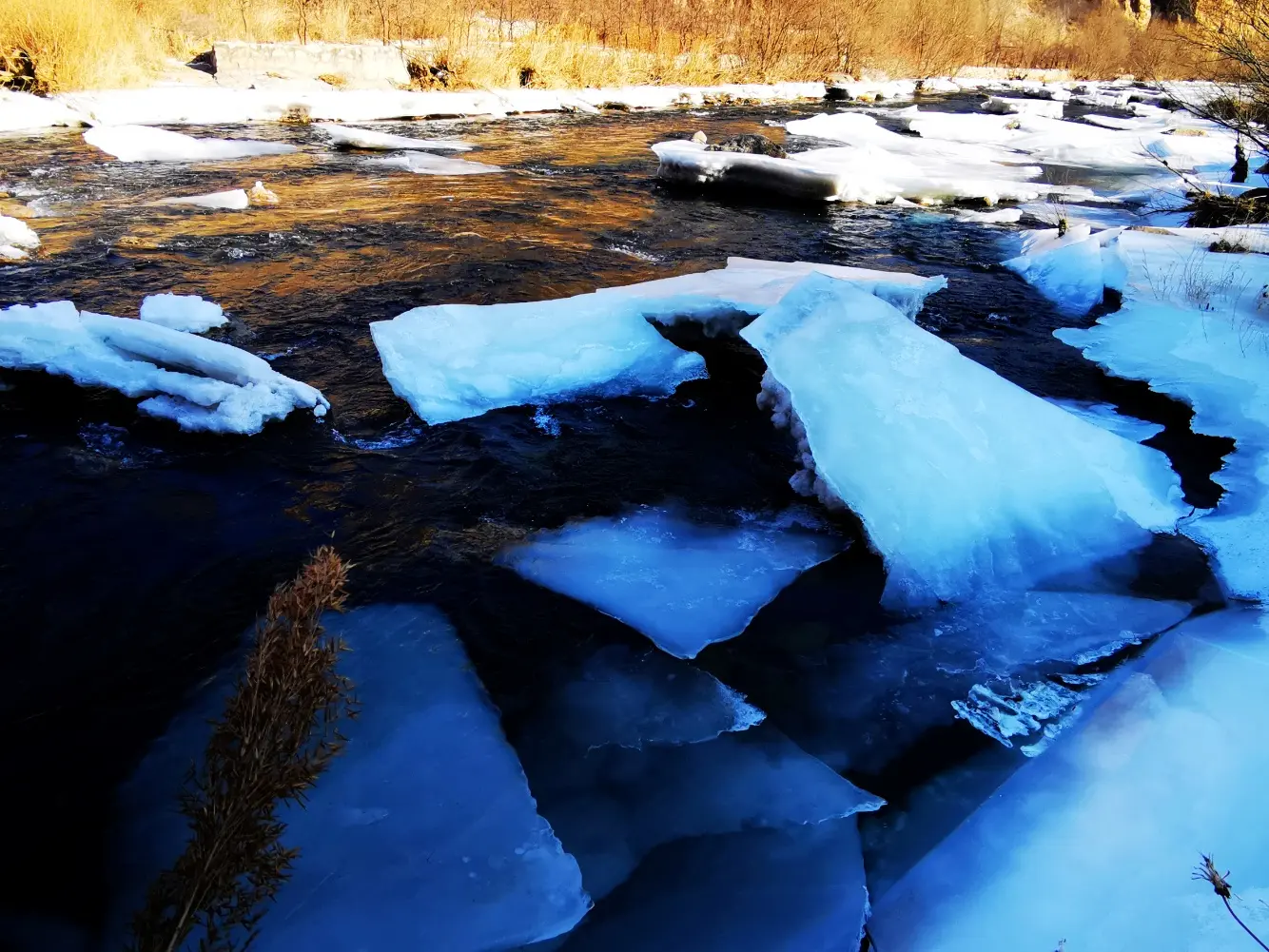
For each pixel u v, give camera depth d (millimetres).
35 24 13484
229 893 1843
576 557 3816
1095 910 2252
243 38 18203
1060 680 3141
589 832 2520
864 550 3932
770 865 2436
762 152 13039
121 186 9555
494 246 8164
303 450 4586
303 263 7344
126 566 3637
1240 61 9492
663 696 3059
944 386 4156
